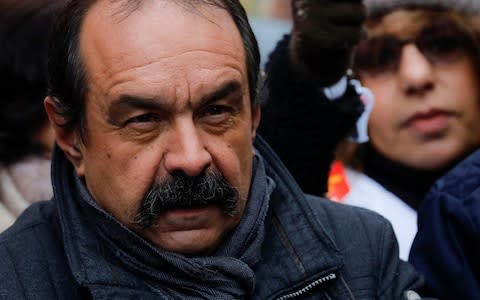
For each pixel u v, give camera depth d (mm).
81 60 1915
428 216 2355
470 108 2910
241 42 1955
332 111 2504
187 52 1854
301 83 2512
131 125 1865
